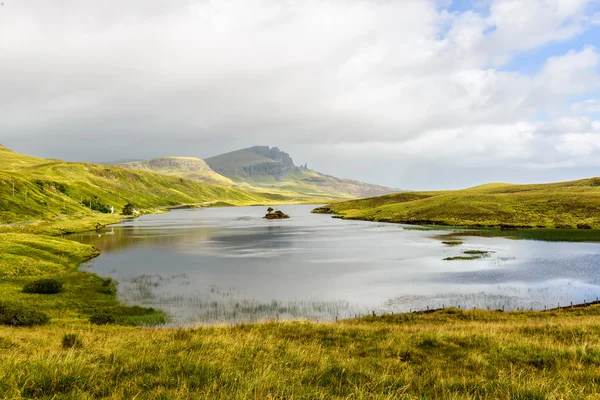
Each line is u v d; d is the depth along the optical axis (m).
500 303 42.28
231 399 7.93
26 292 43.44
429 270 61.03
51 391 8.45
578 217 126.62
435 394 8.83
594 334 18.27
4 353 13.30
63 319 33.38
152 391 8.41
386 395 8.56
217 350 13.28
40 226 120.31
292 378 9.77
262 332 20.27
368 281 53.81
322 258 73.62
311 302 43.34
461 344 16.20
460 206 161.38
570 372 11.19
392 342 16.38
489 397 8.72
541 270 59.81
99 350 13.47
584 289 48.25
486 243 91.06
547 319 29.06
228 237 112.56
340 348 16.02
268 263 68.69
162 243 98.19
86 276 55.59
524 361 13.15
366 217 184.88
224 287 50.62
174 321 36.09
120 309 39.53
